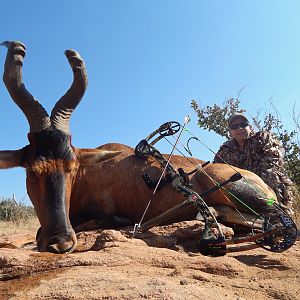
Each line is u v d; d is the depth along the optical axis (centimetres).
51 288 84
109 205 164
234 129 191
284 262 114
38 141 134
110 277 88
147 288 82
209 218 126
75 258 100
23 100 138
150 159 168
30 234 172
